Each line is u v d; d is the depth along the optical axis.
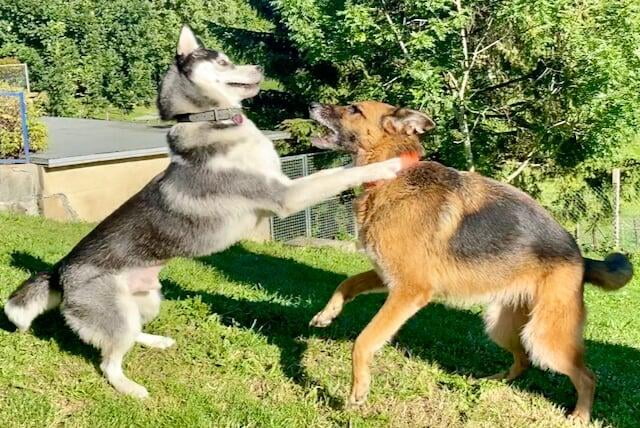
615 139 18.75
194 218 5.09
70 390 4.90
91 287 4.98
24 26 40.69
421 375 5.55
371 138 5.53
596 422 5.13
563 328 4.98
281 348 5.88
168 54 43.41
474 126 20.42
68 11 42.00
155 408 4.82
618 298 13.19
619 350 8.34
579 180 22.41
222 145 5.15
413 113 5.43
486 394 5.36
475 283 5.07
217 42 25.70
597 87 17.34
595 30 17.48
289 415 4.85
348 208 19.69
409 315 4.97
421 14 17.56
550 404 5.37
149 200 5.18
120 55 42.28
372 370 5.66
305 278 10.78
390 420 4.93
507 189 5.26
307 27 18.27
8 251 8.94
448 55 17.78
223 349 5.70
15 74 30.67
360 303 8.62
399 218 5.03
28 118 15.40
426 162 5.30
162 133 19.92
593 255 19.55
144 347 5.61
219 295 7.54
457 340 6.95
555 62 19.31
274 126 24.88
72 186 15.47
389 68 20.00
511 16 16.91
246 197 5.16
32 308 5.26
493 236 5.04
